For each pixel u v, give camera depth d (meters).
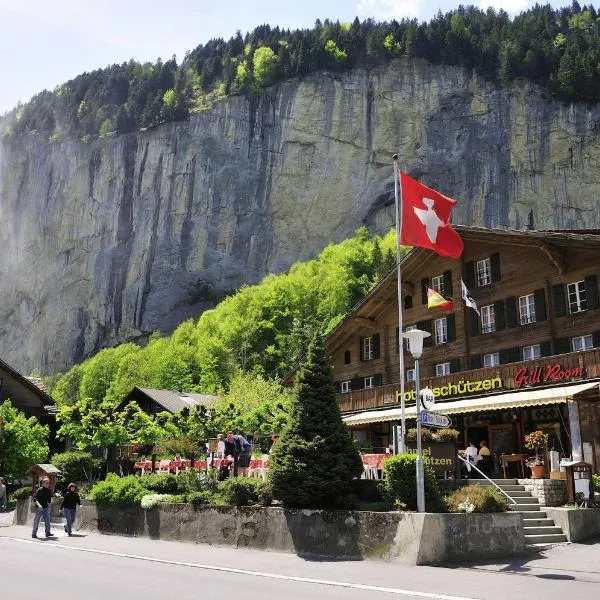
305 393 19.41
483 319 35.44
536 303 32.62
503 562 15.59
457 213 124.38
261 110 141.00
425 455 19.25
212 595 11.48
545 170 121.94
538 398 26.77
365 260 95.00
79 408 32.44
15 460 40.41
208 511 20.70
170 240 137.75
